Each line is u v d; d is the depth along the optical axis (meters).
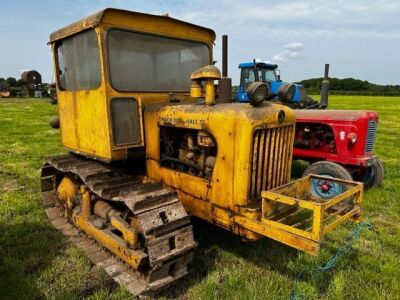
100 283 3.11
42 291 2.99
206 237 3.94
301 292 2.94
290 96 3.56
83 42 3.58
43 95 38.41
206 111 3.04
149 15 3.53
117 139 3.44
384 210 4.85
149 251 2.74
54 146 9.66
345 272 3.28
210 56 4.26
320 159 5.65
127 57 3.46
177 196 3.15
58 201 4.61
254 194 2.97
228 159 2.89
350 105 31.17
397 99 45.78
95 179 3.54
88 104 3.64
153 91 3.71
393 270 3.29
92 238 3.77
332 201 2.63
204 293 2.93
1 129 13.21
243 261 3.48
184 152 3.46
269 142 3.01
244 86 12.20
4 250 3.67
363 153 5.30
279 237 2.66
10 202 5.00
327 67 6.80
